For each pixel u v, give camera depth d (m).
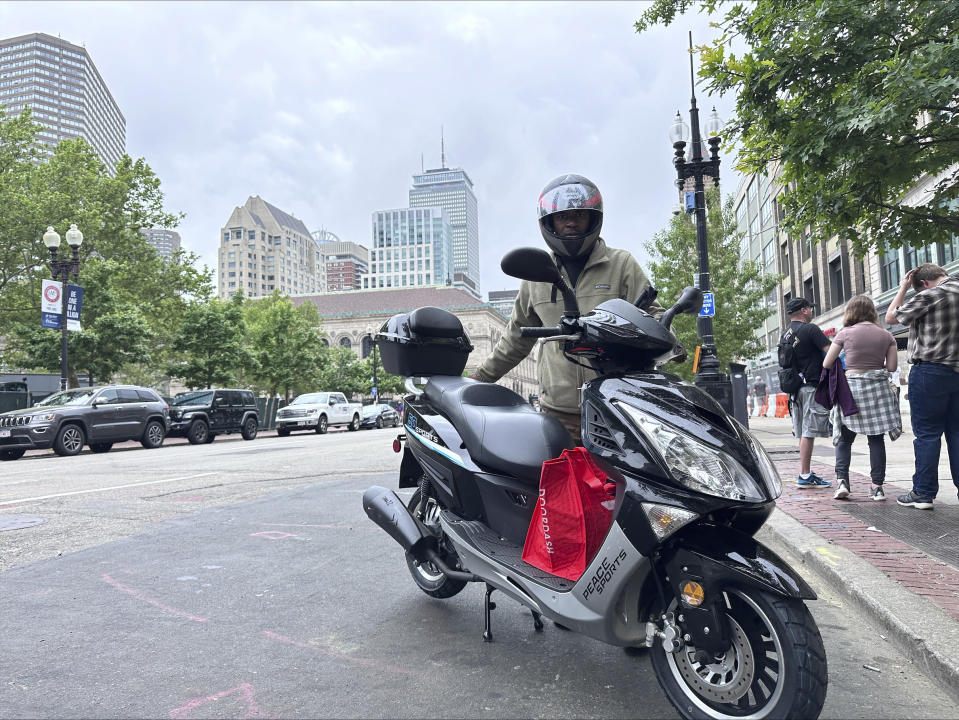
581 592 2.32
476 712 2.42
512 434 2.89
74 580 4.18
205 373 31.06
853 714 2.37
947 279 4.98
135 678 2.74
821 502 5.72
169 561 4.64
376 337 3.93
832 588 3.72
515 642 3.12
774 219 39.09
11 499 7.35
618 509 2.21
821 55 5.09
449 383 3.46
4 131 31.64
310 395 29.55
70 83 174.88
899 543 4.23
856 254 6.36
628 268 3.13
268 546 5.08
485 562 2.80
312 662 2.90
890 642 3.00
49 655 2.98
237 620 3.45
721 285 20.39
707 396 2.37
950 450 5.04
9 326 30.77
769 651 2.26
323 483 8.59
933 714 2.37
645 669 2.79
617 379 2.44
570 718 2.36
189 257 35.31
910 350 5.13
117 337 23.97
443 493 3.21
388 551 4.92
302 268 168.75
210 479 9.10
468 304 91.06
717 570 2.02
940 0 4.64
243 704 2.50
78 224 29.77
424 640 3.15
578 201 2.91
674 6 6.11
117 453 16.30
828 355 5.76
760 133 5.86
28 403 21.75
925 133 5.25
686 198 10.61
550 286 3.20
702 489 2.03
